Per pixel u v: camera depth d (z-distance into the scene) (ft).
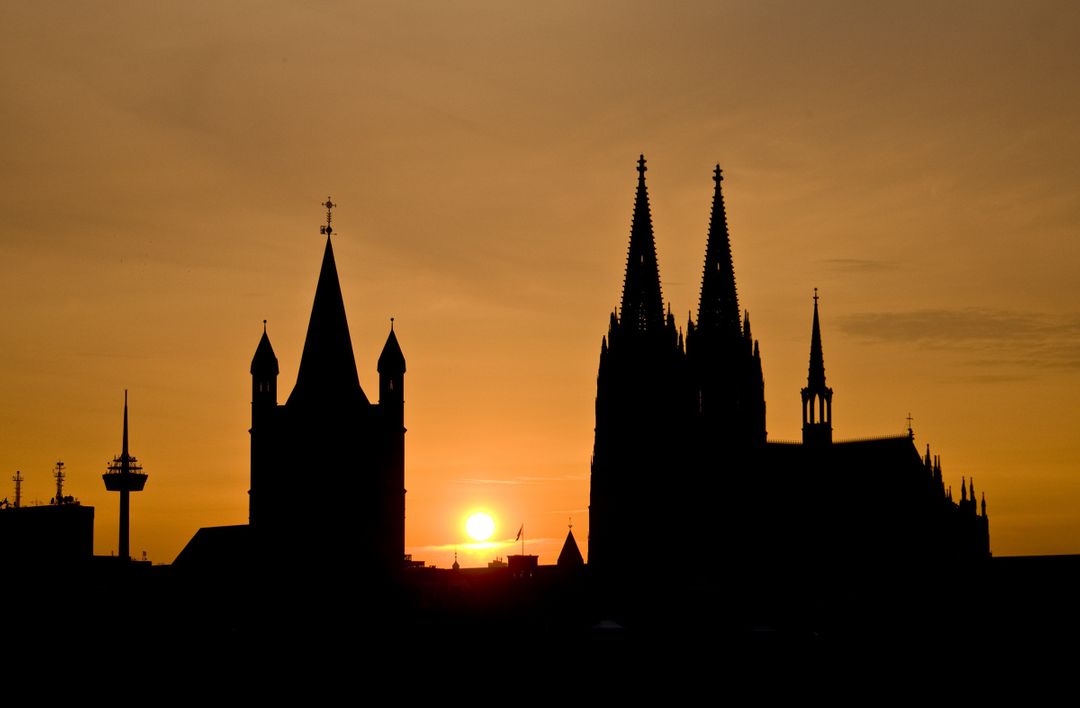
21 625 601.21
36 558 622.13
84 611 625.82
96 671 625.00
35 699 592.60
